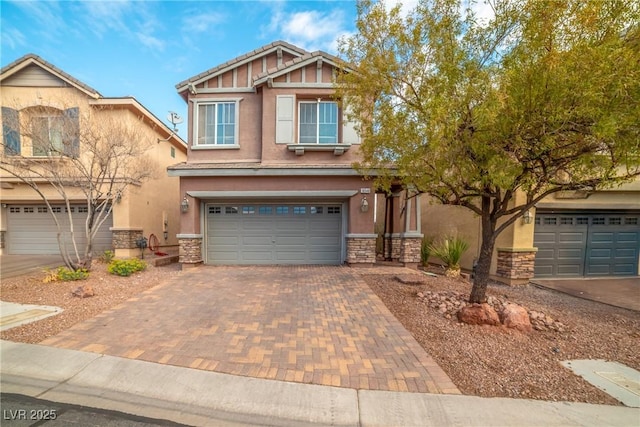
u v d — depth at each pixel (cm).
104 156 862
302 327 508
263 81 1028
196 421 292
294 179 1016
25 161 869
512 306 547
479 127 454
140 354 409
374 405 311
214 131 1105
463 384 349
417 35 545
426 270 1046
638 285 917
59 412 302
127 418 295
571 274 1016
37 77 1123
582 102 378
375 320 541
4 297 650
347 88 663
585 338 495
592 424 288
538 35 414
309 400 319
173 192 1573
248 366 383
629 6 370
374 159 668
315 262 1078
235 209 1072
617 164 429
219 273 920
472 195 578
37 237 1274
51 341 441
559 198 963
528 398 327
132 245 1203
